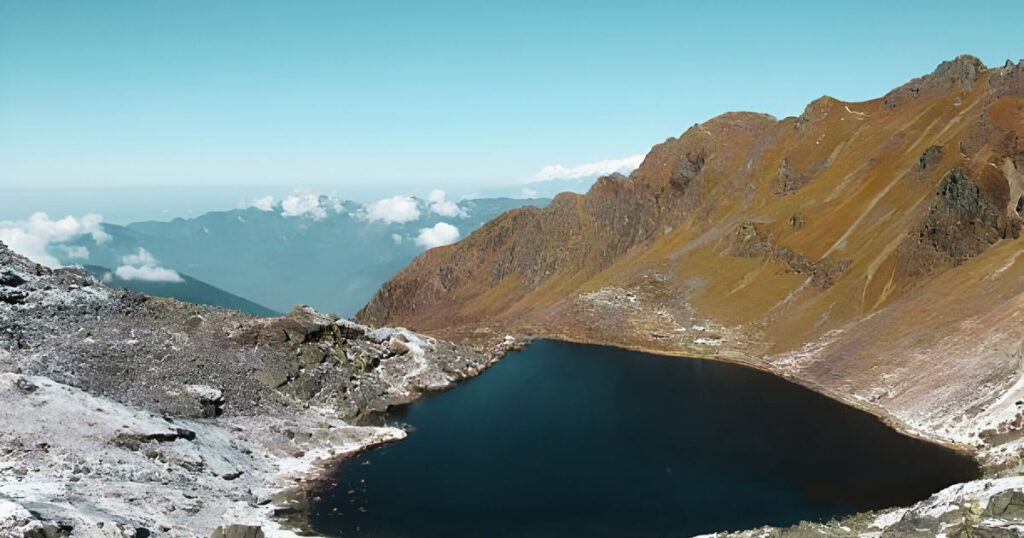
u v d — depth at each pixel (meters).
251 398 83.69
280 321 100.56
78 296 90.38
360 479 70.06
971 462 74.31
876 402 98.12
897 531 43.00
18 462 51.72
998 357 89.12
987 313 100.75
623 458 77.50
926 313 111.94
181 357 85.06
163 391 76.00
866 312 128.75
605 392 109.88
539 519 60.44
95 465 54.78
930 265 125.00
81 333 81.88
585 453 79.31
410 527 58.16
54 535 37.94
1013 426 77.38
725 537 52.16
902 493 66.00
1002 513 39.59
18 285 86.94
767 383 114.31
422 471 72.75
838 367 113.12
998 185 127.94
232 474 64.44
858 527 51.75
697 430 88.62
